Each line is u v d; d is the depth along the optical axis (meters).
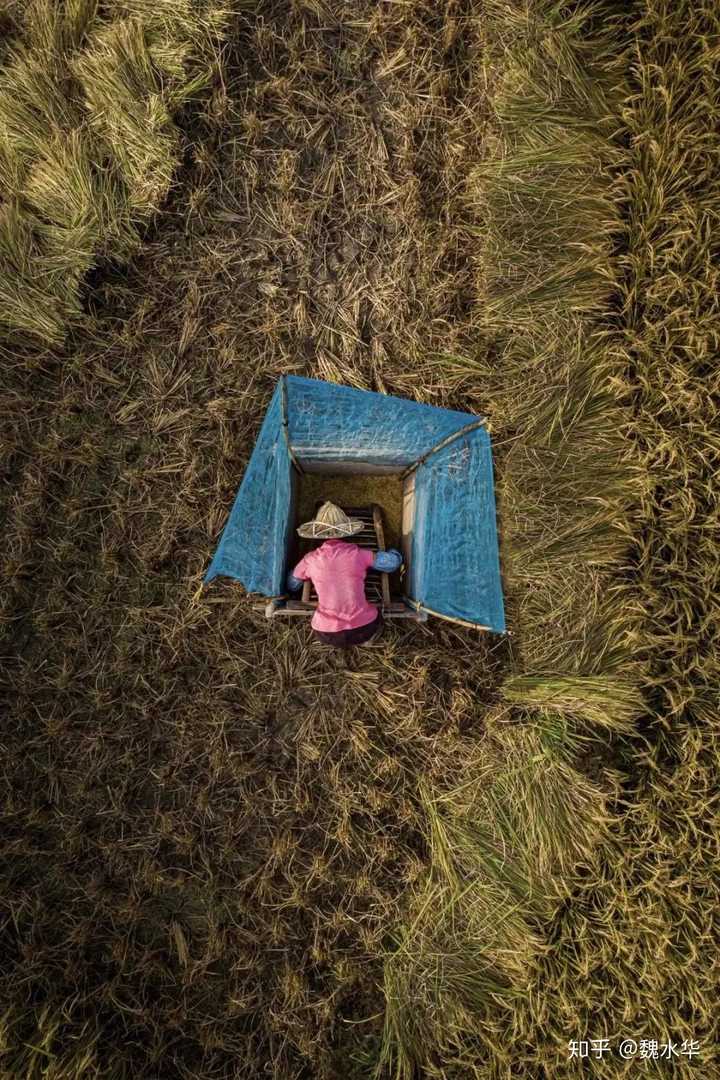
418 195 3.58
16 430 3.58
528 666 3.52
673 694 3.36
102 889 3.44
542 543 3.43
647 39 3.35
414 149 3.60
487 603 3.08
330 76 3.59
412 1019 3.32
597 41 3.37
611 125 3.36
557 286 3.41
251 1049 3.37
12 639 3.58
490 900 3.36
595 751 3.53
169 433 3.61
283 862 3.52
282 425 3.12
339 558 3.06
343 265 3.63
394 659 3.61
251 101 3.58
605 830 3.35
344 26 3.58
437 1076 3.24
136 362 3.62
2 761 3.50
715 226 3.25
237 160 3.59
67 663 3.53
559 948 3.34
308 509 3.68
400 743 3.60
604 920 3.32
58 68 3.42
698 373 3.35
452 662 3.61
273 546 3.07
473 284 3.62
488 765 3.53
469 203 3.59
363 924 3.50
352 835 3.54
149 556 3.57
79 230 3.42
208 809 3.51
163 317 3.61
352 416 3.12
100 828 3.50
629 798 3.45
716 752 3.28
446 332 3.61
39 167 3.42
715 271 3.22
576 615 3.42
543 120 3.36
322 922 3.49
